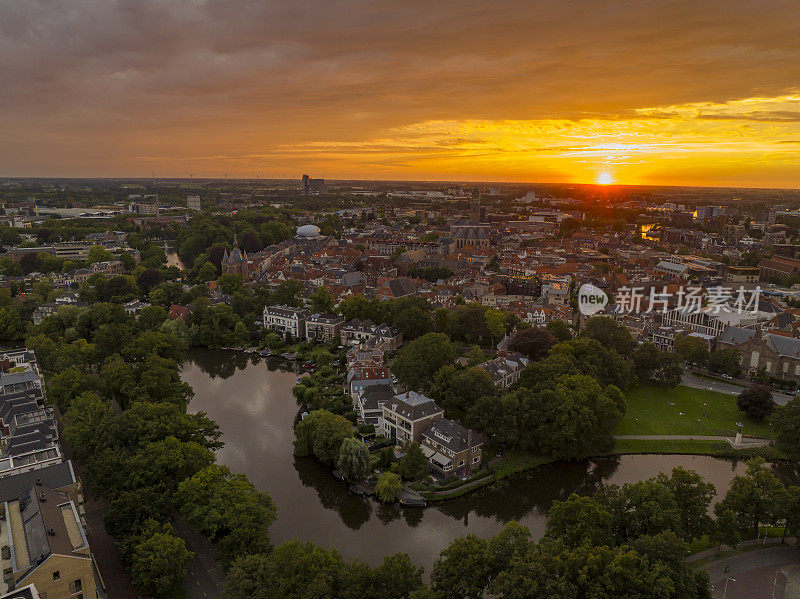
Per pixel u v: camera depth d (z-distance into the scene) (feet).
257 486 575.38
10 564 400.47
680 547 393.09
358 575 368.48
